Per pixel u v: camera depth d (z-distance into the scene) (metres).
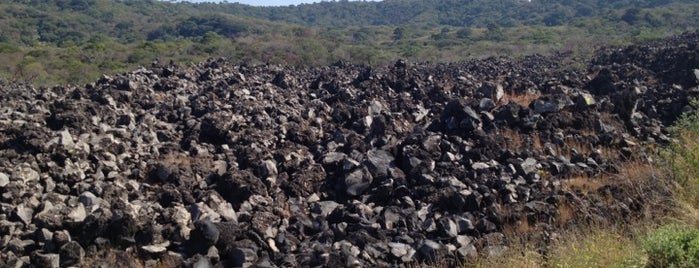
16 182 7.57
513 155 9.76
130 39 69.00
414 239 7.34
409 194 8.64
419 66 29.94
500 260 6.50
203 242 6.86
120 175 8.91
